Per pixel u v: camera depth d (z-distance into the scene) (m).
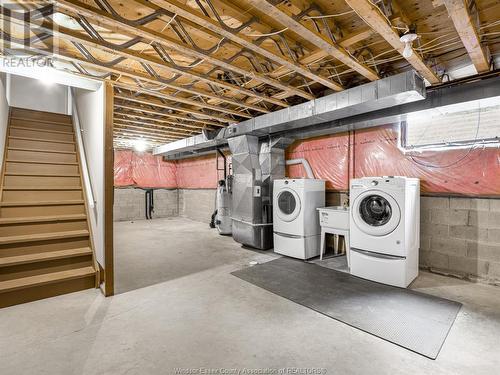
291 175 4.98
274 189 4.34
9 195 3.19
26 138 3.99
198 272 3.45
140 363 1.70
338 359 1.74
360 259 3.19
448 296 2.68
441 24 2.16
